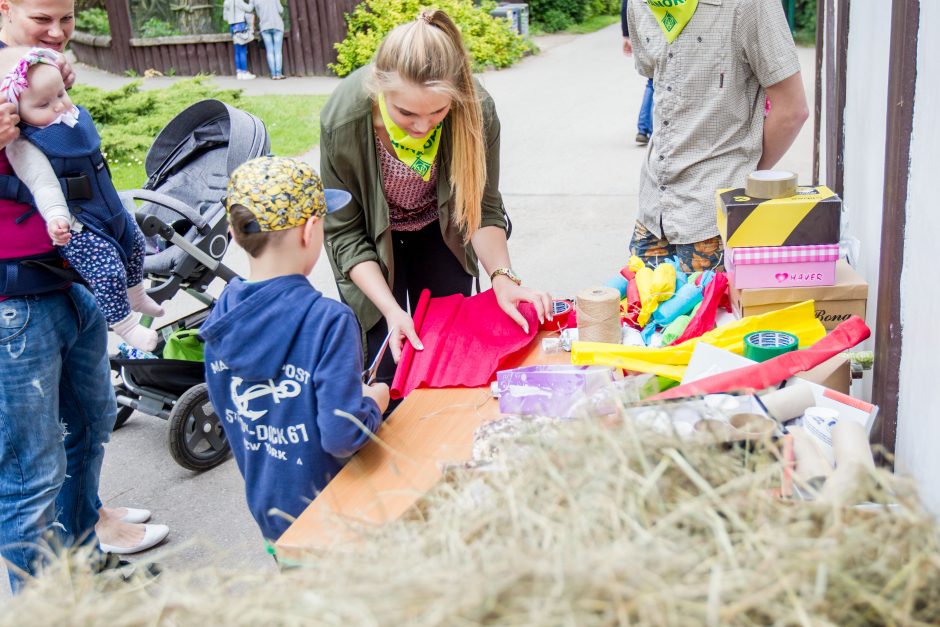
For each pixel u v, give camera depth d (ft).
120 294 9.46
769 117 10.33
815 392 6.97
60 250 8.68
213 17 50.47
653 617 3.38
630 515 4.01
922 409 7.24
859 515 4.17
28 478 8.71
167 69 51.93
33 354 8.53
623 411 4.76
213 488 12.37
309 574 4.11
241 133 13.38
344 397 6.58
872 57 9.80
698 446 4.58
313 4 48.37
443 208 9.30
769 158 10.58
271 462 7.02
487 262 9.48
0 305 8.42
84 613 3.97
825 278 8.14
